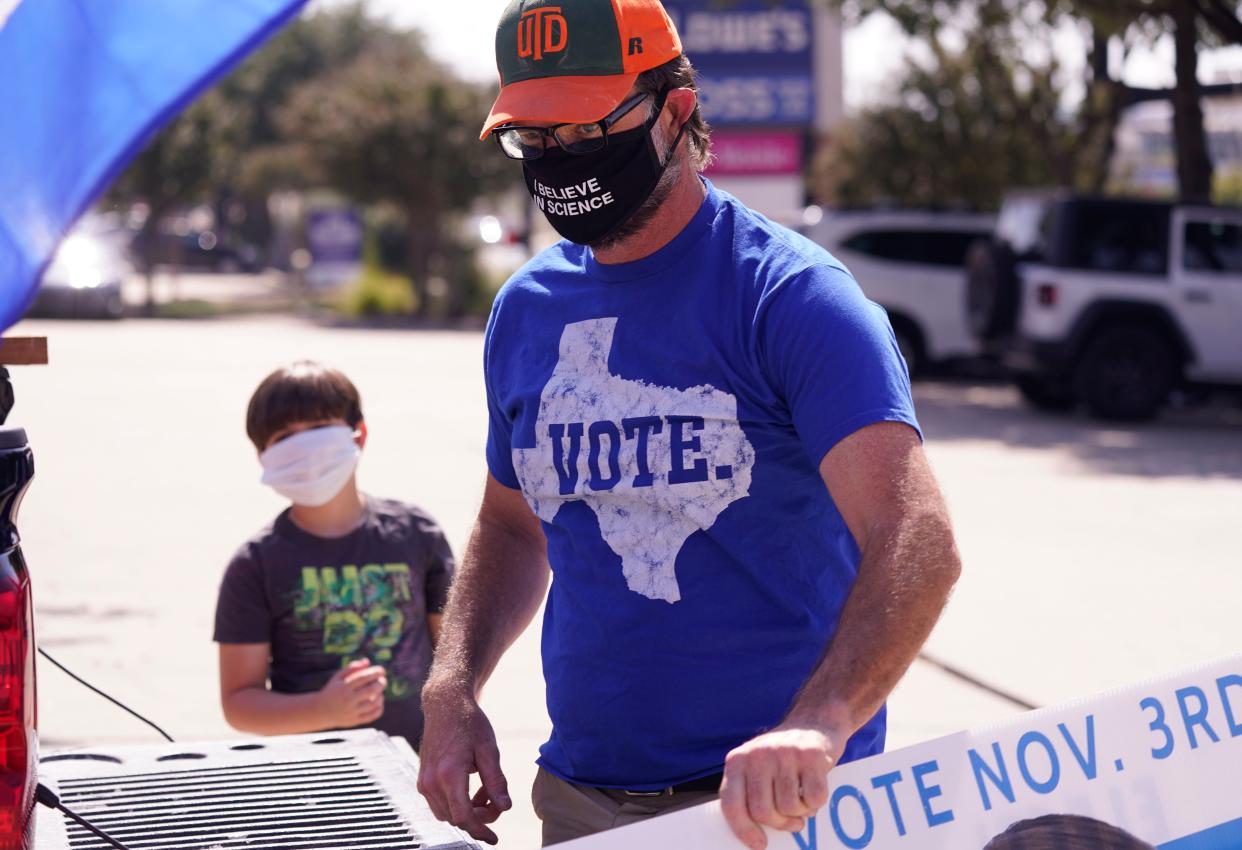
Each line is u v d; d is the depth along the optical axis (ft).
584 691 7.54
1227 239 49.83
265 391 11.27
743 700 7.25
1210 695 7.23
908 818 6.71
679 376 7.29
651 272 7.47
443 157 108.06
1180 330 49.57
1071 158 68.28
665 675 7.27
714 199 7.61
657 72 7.34
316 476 11.08
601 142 7.25
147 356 71.36
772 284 7.14
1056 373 50.26
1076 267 49.67
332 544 11.43
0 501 6.38
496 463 8.53
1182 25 55.06
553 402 7.62
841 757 7.20
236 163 177.47
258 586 11.31
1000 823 6.81
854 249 60.49
